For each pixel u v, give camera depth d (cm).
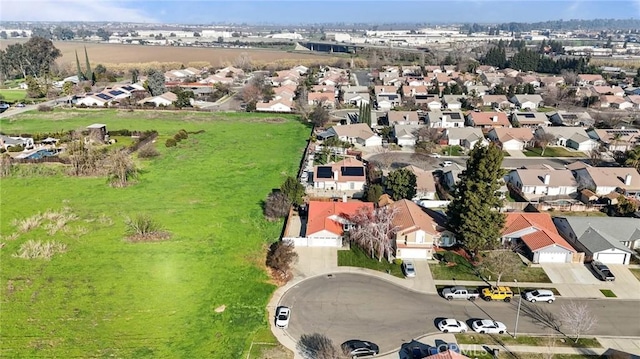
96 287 5091
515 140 10412
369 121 11981
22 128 11875
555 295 5034
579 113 12700
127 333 4384
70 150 9106
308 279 5303
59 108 14375
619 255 5631
